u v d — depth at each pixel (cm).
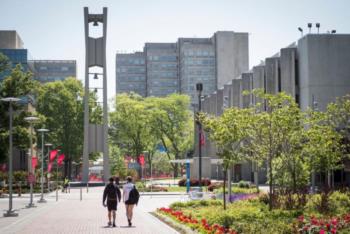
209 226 2128
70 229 2411
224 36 18988
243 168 8588
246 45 19075
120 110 10812
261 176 7975
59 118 10031
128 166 9712
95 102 10369
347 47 7025
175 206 3588
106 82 8788
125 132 10825
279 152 3244
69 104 10069
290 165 3334
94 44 8806
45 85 10231
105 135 8694
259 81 8106
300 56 7294
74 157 10381
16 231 2372
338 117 3878
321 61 7019
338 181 5988
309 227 1909
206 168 8544
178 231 2234
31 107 11225
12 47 11981
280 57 7525
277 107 3153
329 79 7006
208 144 10719
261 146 3122
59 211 3647
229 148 3128
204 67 19412
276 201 3036
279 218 2433
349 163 4816
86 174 8612
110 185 2530
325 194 2812
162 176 13200
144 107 10919
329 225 1922
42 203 4684
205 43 19838
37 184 7125
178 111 11325
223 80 18900
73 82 10475
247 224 2142
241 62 19062
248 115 3053
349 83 7006
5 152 6431
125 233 2195
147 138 10994
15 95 6475
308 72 7012
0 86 6681
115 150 11738
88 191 6988
